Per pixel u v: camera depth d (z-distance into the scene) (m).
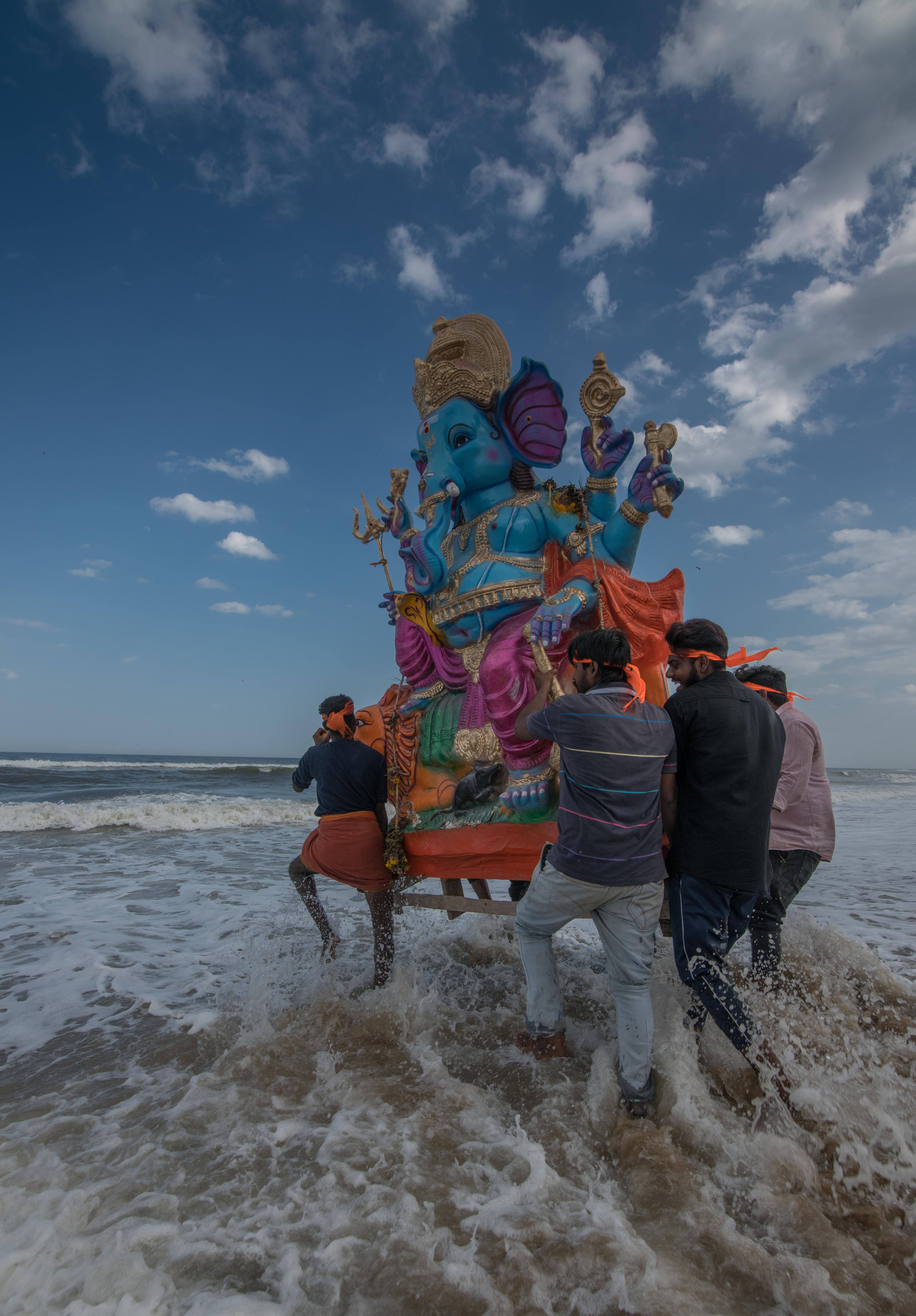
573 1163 2.10
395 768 3.81
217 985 3.83
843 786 37.81
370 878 3.68
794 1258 1.64
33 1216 1.83
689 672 2.83
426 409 4.10
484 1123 2.30
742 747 2.55
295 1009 3.37
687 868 2.55
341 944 4.60
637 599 3.52
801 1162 2.01
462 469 3.89
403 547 3.83
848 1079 2.40
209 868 7.80
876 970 3.59
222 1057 2.81
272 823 12.95
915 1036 2.96
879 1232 1.80
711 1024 2.82
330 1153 2.12
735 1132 2.18
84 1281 1.60
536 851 3.22
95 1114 2.41
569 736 2.50
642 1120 2.29
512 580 3.57
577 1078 2.65
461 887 4.14
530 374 3.82
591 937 4.90
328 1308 1.52
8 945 4.60
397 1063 2.77
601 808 2.47
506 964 4.21
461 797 3.52
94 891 6.44
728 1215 1.85
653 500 3.21
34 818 11.58
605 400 3.44
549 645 3.14
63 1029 3.22
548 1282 1.58
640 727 2.50
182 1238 1.75
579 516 3.57
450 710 3.78
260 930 5.00
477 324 4.29
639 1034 2.40
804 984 3.34
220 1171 2.05
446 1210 1.85
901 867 8.16
